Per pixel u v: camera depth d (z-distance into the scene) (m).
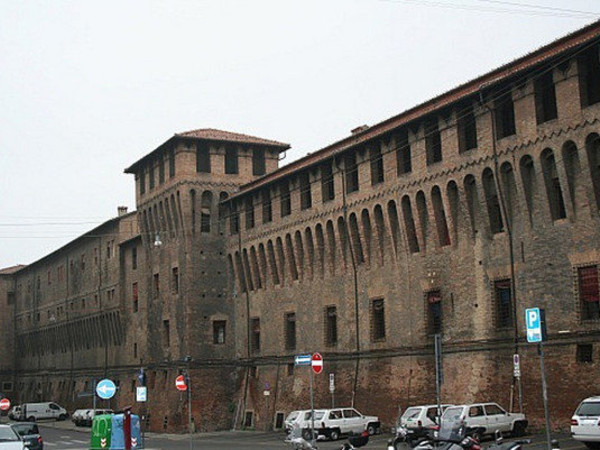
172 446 54.94
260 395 69.75
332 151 61.31
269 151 77.94
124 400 87.44
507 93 45.97
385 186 55.38
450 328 50.34
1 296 135.12
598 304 41.41
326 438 51.97
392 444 27.45
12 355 134.38
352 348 58.91
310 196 64.25
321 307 62.44
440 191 50.75
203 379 72.88
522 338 45.16
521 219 45.78
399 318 54.59
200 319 73.50
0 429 35.94
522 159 45.06
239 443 55.16
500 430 42.66
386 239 56.16
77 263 106.69
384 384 55.31
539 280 44.44
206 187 74.75
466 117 49.50
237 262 73.75
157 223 79.94
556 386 42.75
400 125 52.88
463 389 48.72
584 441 33.50
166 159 77.62
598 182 41.44
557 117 42.88
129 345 87.94
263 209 70.06
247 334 72.25
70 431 81.56
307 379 63.69
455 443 25.16
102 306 96.31
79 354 105.50
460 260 49.84
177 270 75.81
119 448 41.00
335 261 61.25
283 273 67.62
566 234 43.06
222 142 75.62
